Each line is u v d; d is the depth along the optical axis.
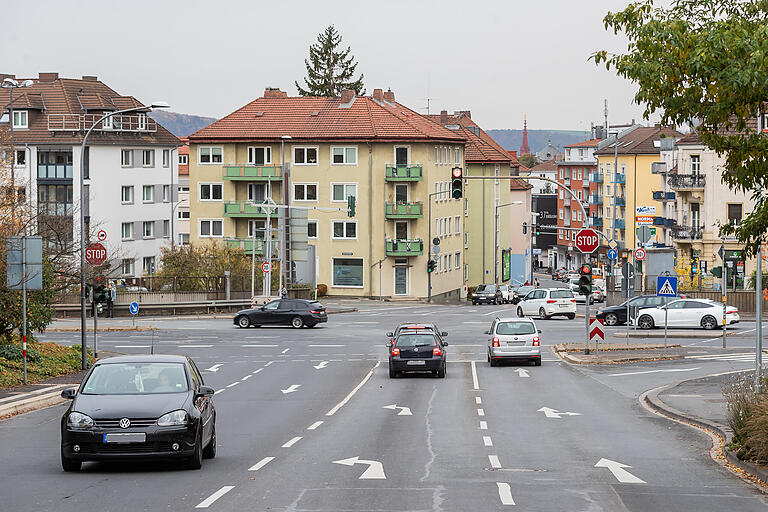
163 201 95.06
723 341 41.75
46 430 21.00
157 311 66.38
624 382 31.25
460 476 14.66
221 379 33.50
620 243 116.75
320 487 13.67
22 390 27.80
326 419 22.61
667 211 101.06
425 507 12.22
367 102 90.75
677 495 13.30
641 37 15.54
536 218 172.50
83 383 15.95
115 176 89.56
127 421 14.72
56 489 13.61
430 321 62.09
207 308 68.00
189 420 14.98
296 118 89.81
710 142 15.91
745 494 13.46
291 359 41.00
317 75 122.31
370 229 87.00
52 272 34.91
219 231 90.00
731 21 15.11
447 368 37.19
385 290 87.56
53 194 86.94
